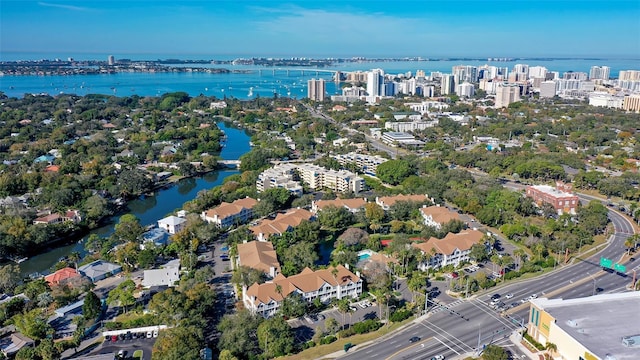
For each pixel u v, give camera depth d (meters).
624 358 192.88
